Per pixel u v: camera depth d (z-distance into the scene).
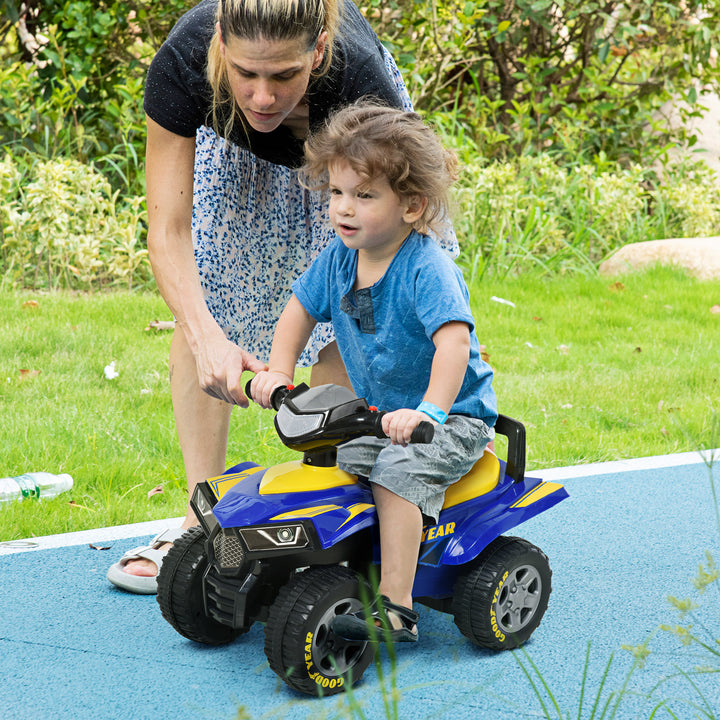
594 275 9.68
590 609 3.15
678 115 13.20
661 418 5.50
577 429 5.29
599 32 11.98
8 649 2.82
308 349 3.56
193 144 3.11
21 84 9.30
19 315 6.82
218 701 2.51
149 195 3.12
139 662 2.74
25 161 9.03
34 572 3.41
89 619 3.04
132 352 6.17
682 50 11.95
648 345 7.13
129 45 10.19
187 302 3.03
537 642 2.89
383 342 2.73
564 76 12.05
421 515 2.56
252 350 3.66
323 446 2.58
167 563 2.74
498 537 2.82
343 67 2.94
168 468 4.43
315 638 2.45
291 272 3.63
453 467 2.62
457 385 2.56
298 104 3.04
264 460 4.64
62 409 5.02
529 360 6.54
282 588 2.50
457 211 3.02
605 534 3.89
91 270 8.11
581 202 10.45
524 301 8.32
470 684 2.61
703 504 4.27
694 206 11.20
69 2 9.46
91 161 8.74
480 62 11.78
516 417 5.40
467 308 2.64
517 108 11.20
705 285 9.16
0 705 2.49
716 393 6.00
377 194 2.61
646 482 4.56
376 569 2.66
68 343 6.21
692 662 2.76
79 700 2.51
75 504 4.01
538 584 2.86
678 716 2.44
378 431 2.40
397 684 2.60
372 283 2.73
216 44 2.79
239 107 2.99
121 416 5.03
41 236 7.89
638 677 2.67
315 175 2.78
